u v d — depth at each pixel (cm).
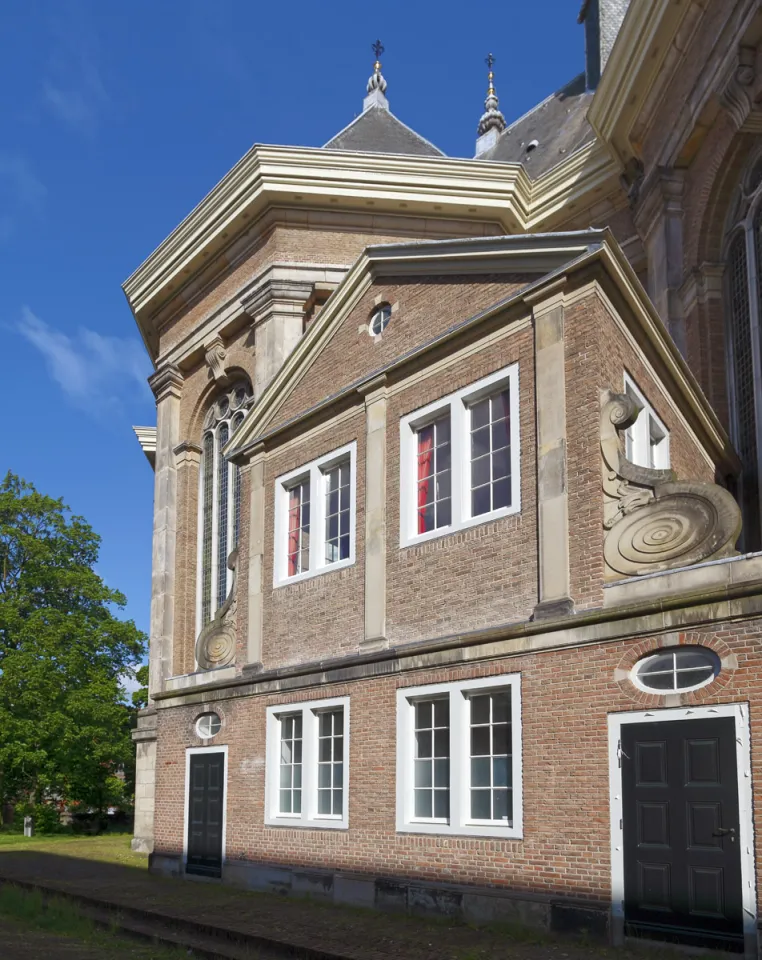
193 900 1535
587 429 1257
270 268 2762
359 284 1705
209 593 3025
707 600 1048
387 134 3503
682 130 2230
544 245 1383
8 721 3975
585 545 1224
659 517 1171
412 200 2758
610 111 2488
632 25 2292
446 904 1262
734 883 967
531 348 1353
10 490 4466
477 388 1426
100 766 4391
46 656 4122
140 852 2736
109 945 1262
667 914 1020
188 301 3198
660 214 2317
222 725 1831
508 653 1255
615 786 1097
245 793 1731
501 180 2764
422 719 1397
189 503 3131
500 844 1218
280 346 2720
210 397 3138
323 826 1521
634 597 1148
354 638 1565
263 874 1633
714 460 1817
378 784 1427
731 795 988
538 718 1202
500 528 1345
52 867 2217
